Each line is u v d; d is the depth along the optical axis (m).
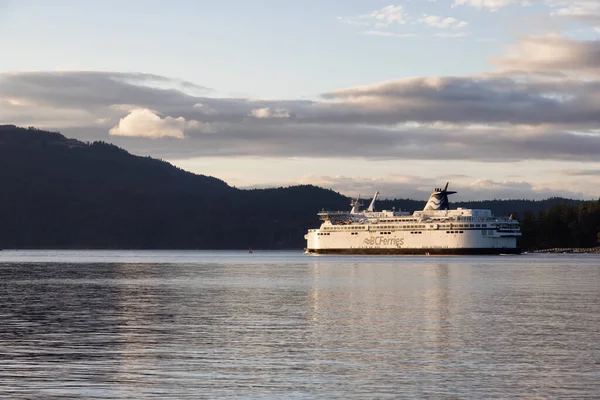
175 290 136.12
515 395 49.94
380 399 48.94
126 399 48.78
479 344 68.88
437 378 54.78
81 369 57.84
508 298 115.12
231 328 80.00
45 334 75.94
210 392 50.66
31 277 187.25
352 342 70.19
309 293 126.81
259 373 56.44
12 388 51.59
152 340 71.69
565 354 63.75
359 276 181.88
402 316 90.19
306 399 48.91
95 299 116.44
